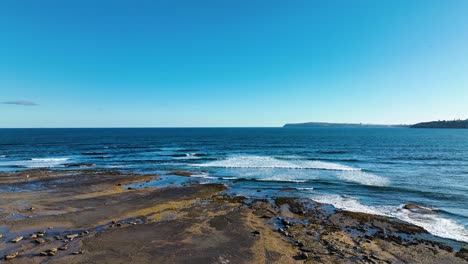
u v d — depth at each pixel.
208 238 13.15
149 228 14.31
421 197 20.89
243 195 21.70
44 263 10.51
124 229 14.11
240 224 15.09
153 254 11.42
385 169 33.03
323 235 13.70
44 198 20.08
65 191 22.34
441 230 14.65
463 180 26.66
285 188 23.92
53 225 14.66
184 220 15.66
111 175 29.53
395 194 21.77
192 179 27.81
